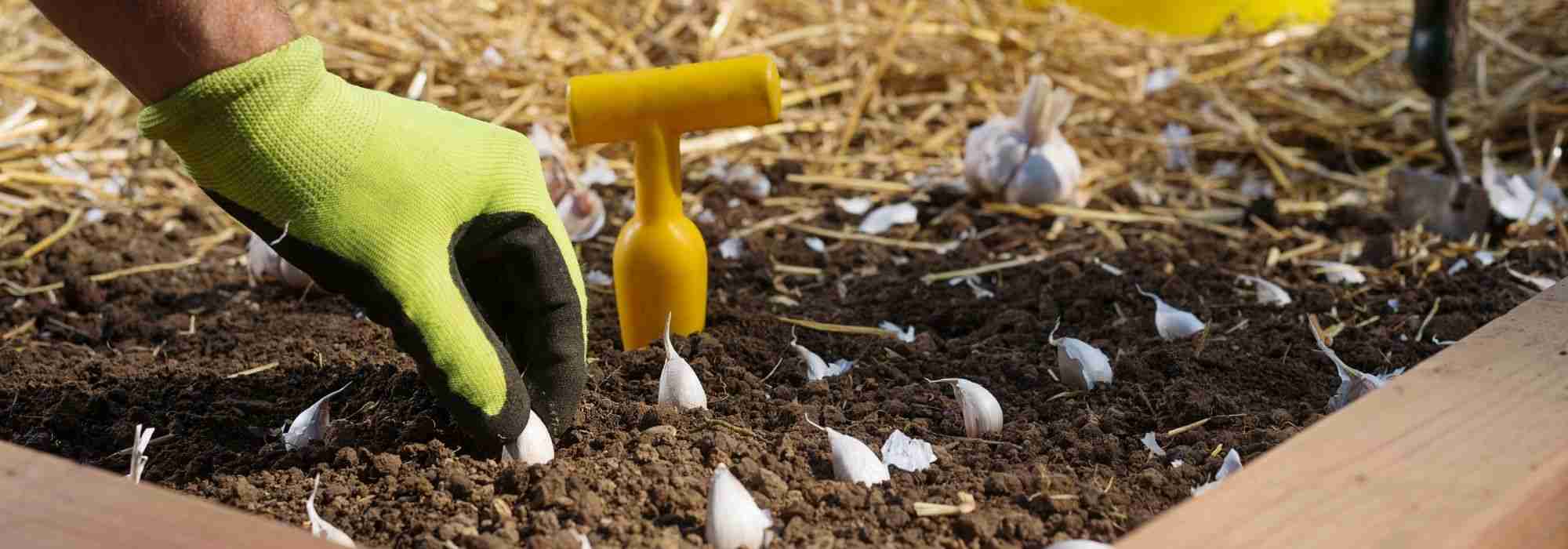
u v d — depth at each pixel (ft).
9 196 4.92
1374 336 3.95
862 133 5.57
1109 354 3.88
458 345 3.24
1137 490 3.27
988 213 4.97
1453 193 4.73
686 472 3.29
